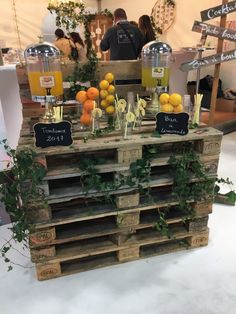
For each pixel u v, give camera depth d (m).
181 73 3.17
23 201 1.39
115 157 1.47
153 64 1.73
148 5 5.81
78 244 1.64
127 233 1.62
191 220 1.72
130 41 2.94
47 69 1.55
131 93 1.66
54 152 1.33
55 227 1.58
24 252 1.79
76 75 1.72
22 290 1.52
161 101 1.53
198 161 1.56
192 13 4.95
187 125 1.48
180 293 1.49
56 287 1.54
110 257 1.70
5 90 2.10
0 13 5.92
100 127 1.58
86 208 1.55
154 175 1.59
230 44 4.07
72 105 1.75
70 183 1.52
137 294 1.49
